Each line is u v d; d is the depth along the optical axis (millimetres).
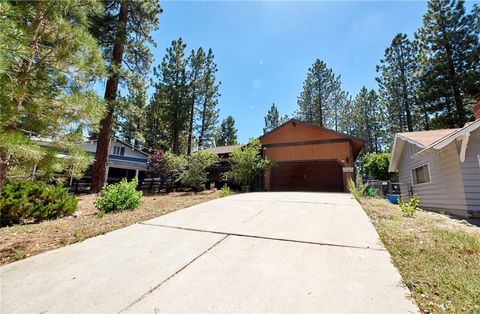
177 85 26828
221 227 4426
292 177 14789
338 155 13133
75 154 3900
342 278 2344
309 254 2998
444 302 1903
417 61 20031
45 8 3395
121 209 6375
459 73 16531
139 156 25656
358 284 2217
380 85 24953
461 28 16953
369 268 2557
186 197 9930
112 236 3986
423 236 3691
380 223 4617
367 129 31422
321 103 29938
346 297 2004
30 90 3412
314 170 14461
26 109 3332
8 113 2932
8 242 3730
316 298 2000
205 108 30281
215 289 2199
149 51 12875
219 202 7266
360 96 32031
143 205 7445
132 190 6773
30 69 3500
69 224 4883
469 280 2240
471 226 4793
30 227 4645
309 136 13906
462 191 6812
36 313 1876
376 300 1950
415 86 21578
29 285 2334
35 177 3814
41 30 3512
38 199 5539
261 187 13922
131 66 12797
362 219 4781
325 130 13523
